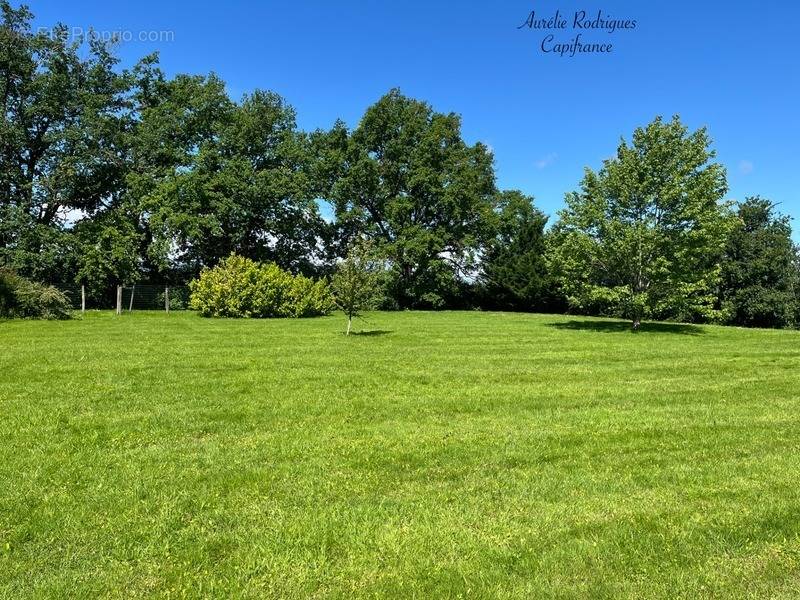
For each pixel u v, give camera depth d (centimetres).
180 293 3875
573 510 486
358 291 1938
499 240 4819
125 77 3859
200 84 4078
